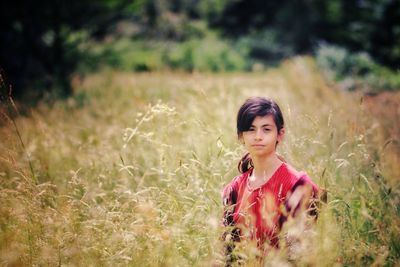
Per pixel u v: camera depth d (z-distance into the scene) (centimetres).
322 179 264
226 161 334
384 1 3244
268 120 248
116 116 700
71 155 459
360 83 1559
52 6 1456
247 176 265
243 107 254
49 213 284
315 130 348
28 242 268
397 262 247
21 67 1495
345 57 2017
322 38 3394
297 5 3369
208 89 913
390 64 3112
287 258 225
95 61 1667
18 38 1509
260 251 223
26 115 679
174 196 289
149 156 407
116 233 255
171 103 623
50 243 265
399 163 394
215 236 243
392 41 3244
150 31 3062
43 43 1558
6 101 359
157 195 296
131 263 245
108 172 386
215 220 242
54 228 273
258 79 1432
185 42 3048
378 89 1585
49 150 463
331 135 352
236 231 251
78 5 1489
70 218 278
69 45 1561
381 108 631
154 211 264
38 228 271
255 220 241
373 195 297
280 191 243
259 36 3325
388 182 356
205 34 3428
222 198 269
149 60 2406
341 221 268
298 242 225
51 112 801
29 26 1498
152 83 1170
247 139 251
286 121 375
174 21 3300
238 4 3678
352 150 339
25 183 305
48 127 594
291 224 224
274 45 3164
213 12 3738
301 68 1455
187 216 260
